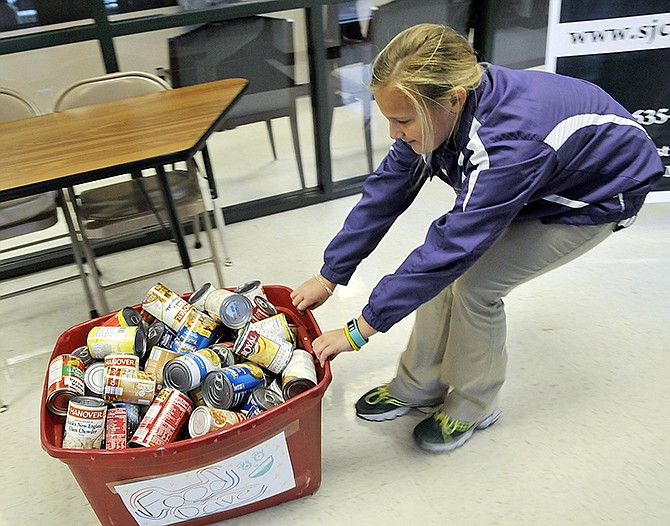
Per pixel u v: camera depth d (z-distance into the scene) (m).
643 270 2.19
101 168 1.54
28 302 2.37
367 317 1.21
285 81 2.72
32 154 1.68
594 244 1.32
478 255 1.10
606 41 2.19
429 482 1.50
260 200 2.85
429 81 0.98
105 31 2.30
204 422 1.19
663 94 2.26
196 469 1.21
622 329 1.94
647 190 1.22
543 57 3.14
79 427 1.19
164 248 2.66
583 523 1.37
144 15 2.38
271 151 3.04
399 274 1.15
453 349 1.44
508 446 1.58
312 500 1.48
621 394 1.70
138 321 1.45
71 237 2.03
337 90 2.84
